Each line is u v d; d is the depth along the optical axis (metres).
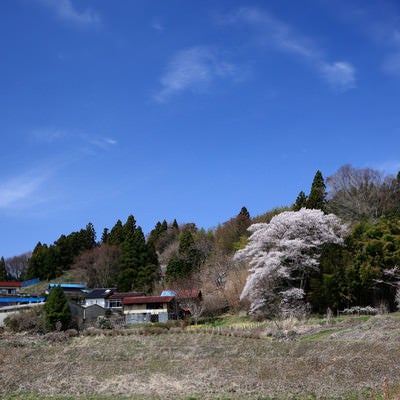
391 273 39.28
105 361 29.22
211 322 46.69
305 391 18.64
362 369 21.61
